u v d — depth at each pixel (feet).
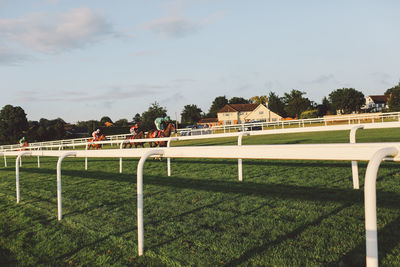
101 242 8.39
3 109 198.80
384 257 6.23
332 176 15.31
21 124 198.70
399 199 10.11
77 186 17.75
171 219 9.94
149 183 16.88
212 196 12.69
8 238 9.37
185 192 13.85
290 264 6.27
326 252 6.68
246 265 6.38
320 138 41.60
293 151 6.21
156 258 7.06
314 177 15.35
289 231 8.07
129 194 14.44
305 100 214.48
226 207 10.85
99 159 39.60
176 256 7.07
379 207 9.43
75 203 13.25
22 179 22.58
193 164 24.86
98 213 11.36
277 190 12.93
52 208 12.65
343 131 57.98
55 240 8.86
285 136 56.80
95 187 16.99
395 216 8.51
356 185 12.14
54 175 23.81
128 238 8.50
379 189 11.67
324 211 9.50
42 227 10.21
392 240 6.99
